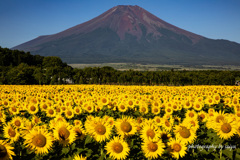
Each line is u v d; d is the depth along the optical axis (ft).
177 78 225.35
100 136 18.84
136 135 20.75
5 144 14.14
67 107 36.14
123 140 18.06
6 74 215.31
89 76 250.98
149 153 17.10
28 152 17.63
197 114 29.53
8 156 13.94
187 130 19.81
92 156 18.66
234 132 19.79
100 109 38.52
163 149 17.15
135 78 238.07
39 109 41.57
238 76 247.09
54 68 238.68
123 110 37.22
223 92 70.13
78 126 20.15
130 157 18.28
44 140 16.40
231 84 209.56
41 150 16.29
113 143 17.49
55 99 56.18
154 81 234.17
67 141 17.58
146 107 39.34
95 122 19.38
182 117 39.22
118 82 242.58
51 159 17.80
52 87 115.75
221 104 46.50
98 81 242.17
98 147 20.02
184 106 42.19
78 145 19.86
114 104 42.24
